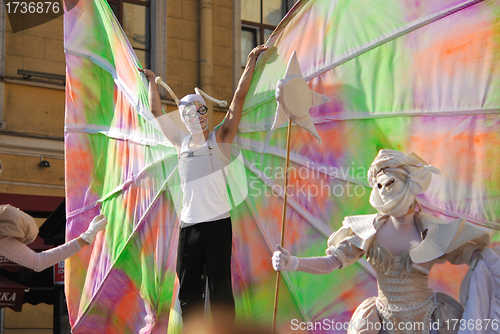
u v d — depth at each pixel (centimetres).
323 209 359
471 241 260
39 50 989
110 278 437
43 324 1070
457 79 285
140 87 430
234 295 395
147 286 418
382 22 322
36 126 992
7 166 966
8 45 970
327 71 354
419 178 265
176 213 414
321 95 326
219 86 1066
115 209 448
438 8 292
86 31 478
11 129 972
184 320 353
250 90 394
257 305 384
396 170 268
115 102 461
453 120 288
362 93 334
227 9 1091
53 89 1008
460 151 285
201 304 356
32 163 984
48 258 362
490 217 273
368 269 337
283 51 381
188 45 1059
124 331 425
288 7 1143
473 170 280
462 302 249
